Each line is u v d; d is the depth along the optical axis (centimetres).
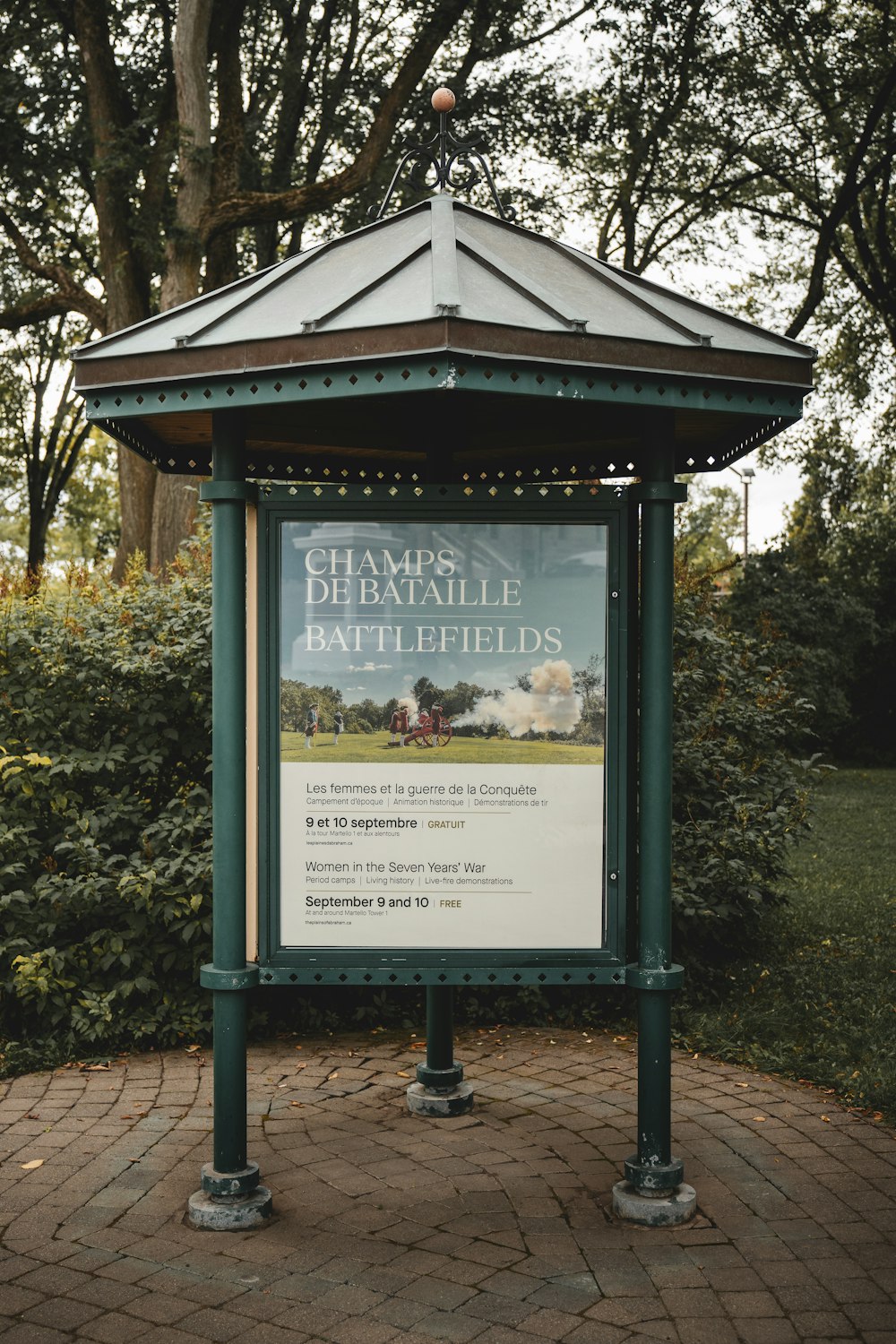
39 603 650
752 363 369
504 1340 320
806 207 2253
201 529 677
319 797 395
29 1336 323
